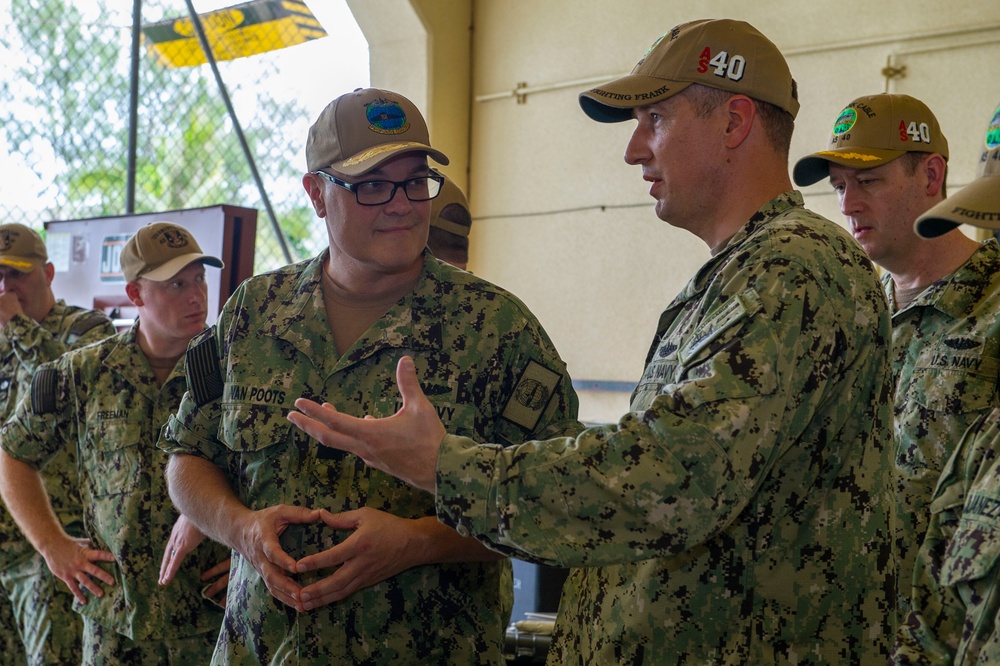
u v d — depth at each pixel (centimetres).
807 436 130
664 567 135
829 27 576
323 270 188
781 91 144
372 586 168
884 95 234
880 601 132
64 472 317
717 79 142
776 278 127
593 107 157
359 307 183
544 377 177
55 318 365
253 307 187
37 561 305
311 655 167
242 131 631
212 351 189
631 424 122
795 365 124
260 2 636
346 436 126
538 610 275
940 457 215
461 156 699
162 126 605
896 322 234
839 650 130
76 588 260
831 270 129
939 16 543
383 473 173
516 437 175
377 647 168
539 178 679
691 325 137
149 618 249
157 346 264
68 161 584
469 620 173
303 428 127
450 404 173
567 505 120
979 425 138
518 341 178
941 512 138
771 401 120
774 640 130
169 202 608
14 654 326
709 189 145
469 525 122
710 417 119
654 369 141
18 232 357
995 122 130
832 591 130
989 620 119
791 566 130
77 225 437
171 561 225
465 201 255
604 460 120
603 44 655
